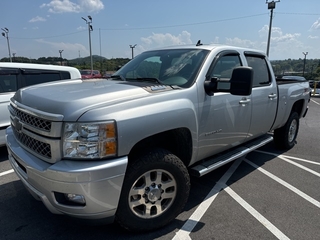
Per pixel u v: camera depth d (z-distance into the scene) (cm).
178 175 269
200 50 336
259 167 457
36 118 230
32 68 551
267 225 285
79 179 203
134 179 240
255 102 380
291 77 708
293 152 546
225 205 325
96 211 217
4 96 485
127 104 229
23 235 265
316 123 910
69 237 262
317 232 274
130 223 249
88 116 208
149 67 347
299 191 366
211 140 317
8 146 278
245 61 380
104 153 211
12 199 336
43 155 226
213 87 291
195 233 269
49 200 223
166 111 249
